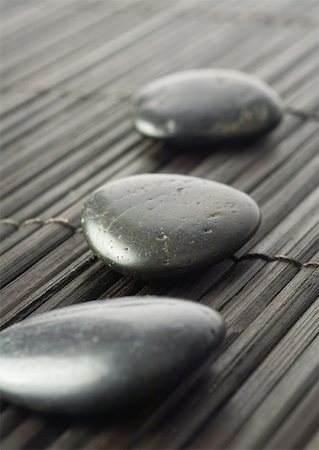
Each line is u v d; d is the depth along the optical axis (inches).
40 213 13.8
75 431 10.2
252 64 17.8
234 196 12.3
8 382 10.3
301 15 19.8
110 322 10.3
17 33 19.7
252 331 11.3
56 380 10.1
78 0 21.4
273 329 11.3
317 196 13.7
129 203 12.2
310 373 10.6
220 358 10.9
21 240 13.2
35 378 10.2
